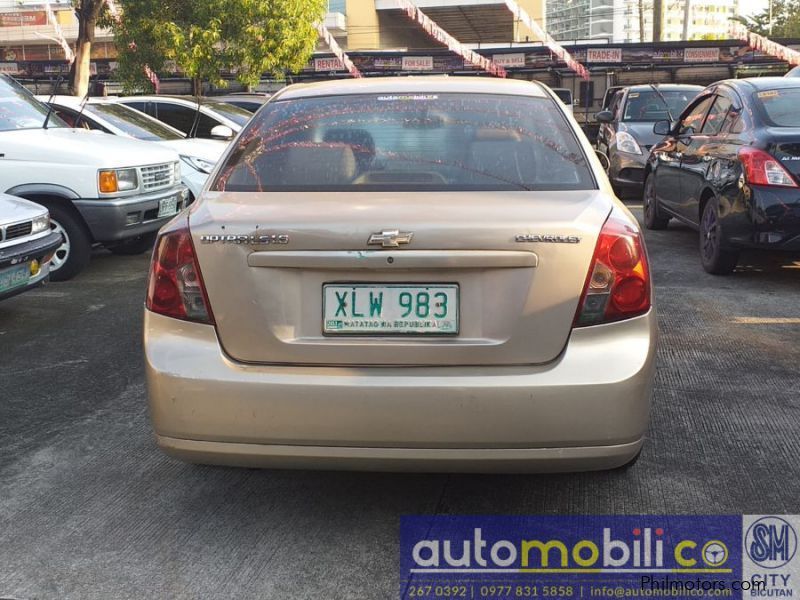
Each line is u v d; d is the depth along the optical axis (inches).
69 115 370.0
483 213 103.3
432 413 99.7
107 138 313.0
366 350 101.8
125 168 284.8
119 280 283.9
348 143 125.6
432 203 107.0
